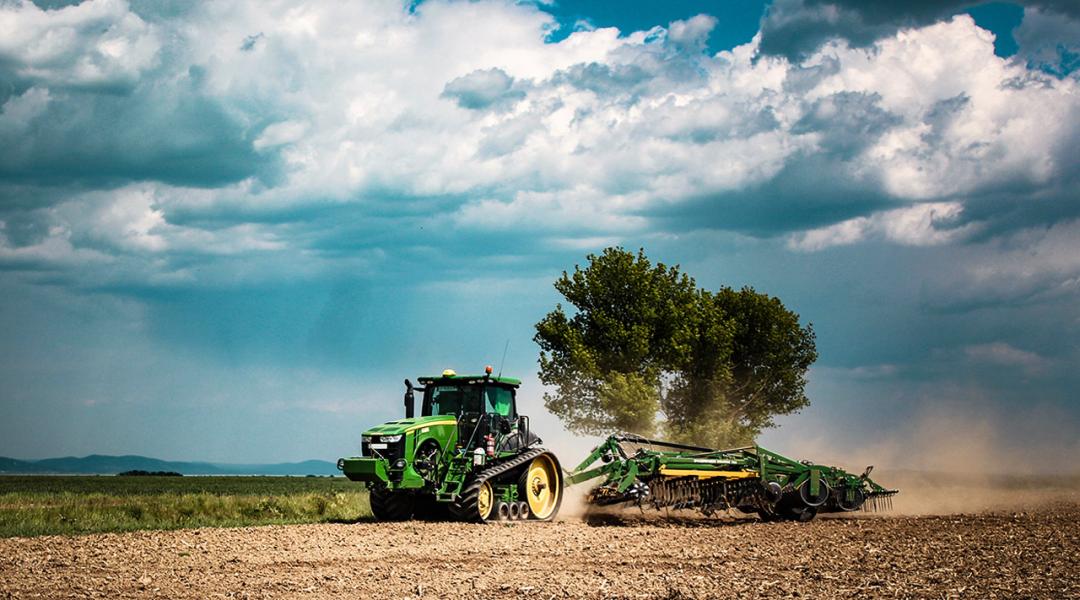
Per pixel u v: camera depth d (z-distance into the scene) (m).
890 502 24.38
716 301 47.06
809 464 23.05
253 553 15.40
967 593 11.63
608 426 39.25
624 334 39.38
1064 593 11.61
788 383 47.22
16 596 11.54
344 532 18.73
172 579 12.81
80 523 19.89
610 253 41.19
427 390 23.12
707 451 23.30
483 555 15.35
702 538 17.86
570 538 17.84
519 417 23.38
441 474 21.53
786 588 12.05
